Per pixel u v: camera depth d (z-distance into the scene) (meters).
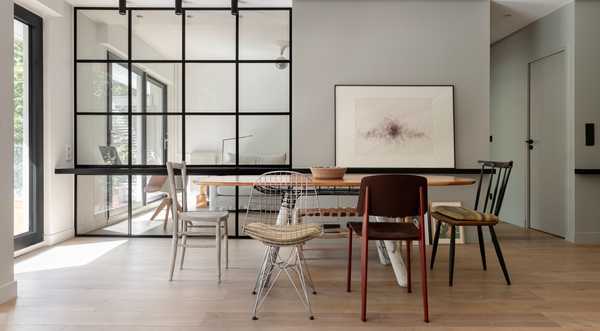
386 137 4.45
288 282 3.01
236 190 4.60
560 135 4.69
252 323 2.27
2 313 2.39
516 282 3.00
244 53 4.62
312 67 4.47
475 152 4.46
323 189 3.68
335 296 2.71
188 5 4.54
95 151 4.64
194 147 4.64
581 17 4.43
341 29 4.46
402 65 4.46
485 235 4.50
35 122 4.07
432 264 3.37
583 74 4.45
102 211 4.67
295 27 4.46
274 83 4.62
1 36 2.58
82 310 2.45
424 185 2.40
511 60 5.66
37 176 4.08
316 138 4.48
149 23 4.62
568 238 4.54
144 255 3.79
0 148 2.56
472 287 2.90
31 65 4.06
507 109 5.77
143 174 4.45
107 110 4.63
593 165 4.45
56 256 3.75
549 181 4.90
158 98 4.63
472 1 4.44
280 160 4.62
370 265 3.49
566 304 2.56
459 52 4.45
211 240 4.49
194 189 4.61
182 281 3.02
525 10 4.73
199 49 4.62
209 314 2.39
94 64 4.62
